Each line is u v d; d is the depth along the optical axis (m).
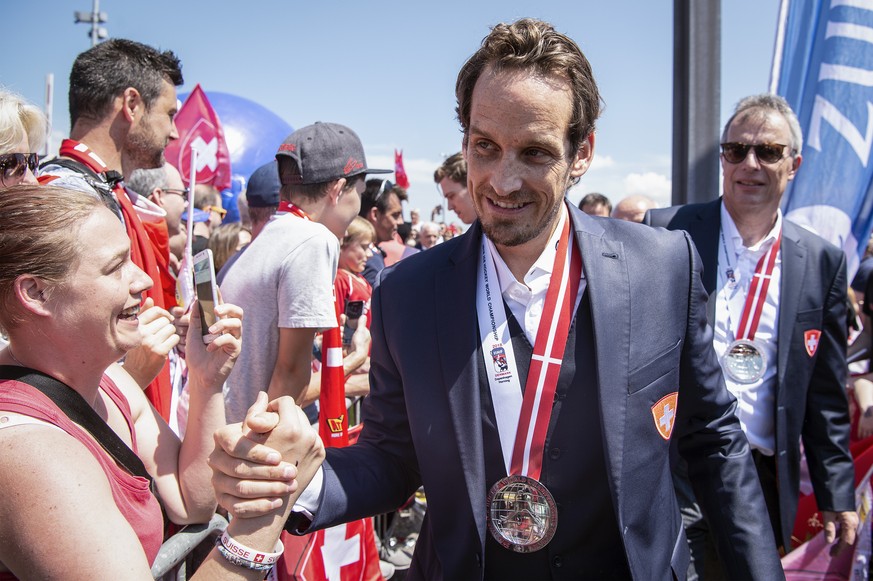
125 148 2.67
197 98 5.68
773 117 2.78
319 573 2.56
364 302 3.80
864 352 3.88
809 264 2.80
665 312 1.58
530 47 1.37
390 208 7.13
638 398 1.50
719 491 1.70
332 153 2.74
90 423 1.30
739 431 1.76
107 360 1.34
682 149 3.52
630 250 1.61
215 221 5.80
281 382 2.51
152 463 1.82
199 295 1.86
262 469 1.19
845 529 2.84
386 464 1.65
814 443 2.88
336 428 2.62
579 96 1.41
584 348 1.54
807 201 3.68
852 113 3.61
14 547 1.10
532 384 1.53
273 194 3.31
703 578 2.81
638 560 1.45
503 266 1.57
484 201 1.46
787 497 2.72
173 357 2.78
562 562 1.53
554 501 1.49
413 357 1.57
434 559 1.59
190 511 1.84
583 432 1.52
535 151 1.39
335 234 2.85
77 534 1.10
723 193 2.95
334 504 1.48
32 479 1.11
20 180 1.99
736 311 2.86
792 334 2.75
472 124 1.42
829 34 3.64
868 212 3.64
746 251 2.86
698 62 3.41
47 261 1.23
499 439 1.54
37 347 1.27
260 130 10.84
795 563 3.31
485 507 1.48
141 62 2.61
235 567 1.21
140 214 3.20
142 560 1.15
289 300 2.48
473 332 1.54
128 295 1.33
